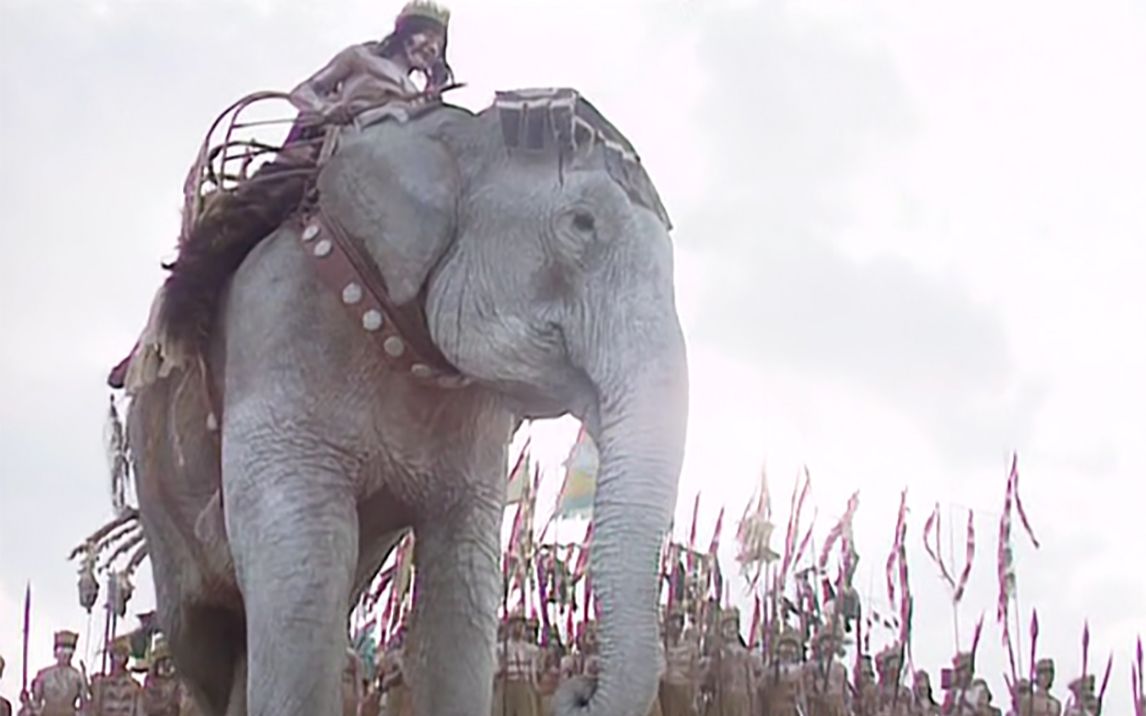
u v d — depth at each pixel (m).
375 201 5.32
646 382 4.87
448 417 5.56
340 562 5.31
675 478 4.80
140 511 6.34
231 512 5.41
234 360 5.58
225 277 5.81
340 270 5.38
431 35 6.33
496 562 5.68
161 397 6.12
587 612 10.91
